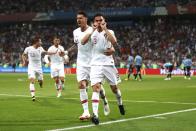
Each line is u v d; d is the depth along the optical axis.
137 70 35.25
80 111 13.74
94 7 60.56
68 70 50.88
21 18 63.53
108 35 11.12
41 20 62.50
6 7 65.75
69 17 60.69
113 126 10.53
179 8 54.59
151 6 57.00
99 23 11.24
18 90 24.06
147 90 23.31
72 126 10.60
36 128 10.37
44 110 14.03
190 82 31.67
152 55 52.59
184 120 11.47
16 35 64.56
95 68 11.31
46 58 19.83
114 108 14.43
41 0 64.69
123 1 59.59
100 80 11.28
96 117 10.71
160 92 21.77
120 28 60.16
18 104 15.99
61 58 19.98
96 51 11.42
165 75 45.09
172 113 12.96
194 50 50.97
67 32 62.16
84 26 12.21
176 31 55.88
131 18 60.47
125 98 18.33
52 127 10.48
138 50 54.50
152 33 56.97
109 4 60.25
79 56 12.31
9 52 61.22
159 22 58.88
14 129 10.26
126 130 9.96
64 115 12.76
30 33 63.94
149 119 11.70
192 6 53.88
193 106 14.93
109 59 11.52
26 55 18.91
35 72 18.67
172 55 50.50
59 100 17.64
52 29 63.69
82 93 11.89
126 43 56.69
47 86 27.70
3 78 38.78
